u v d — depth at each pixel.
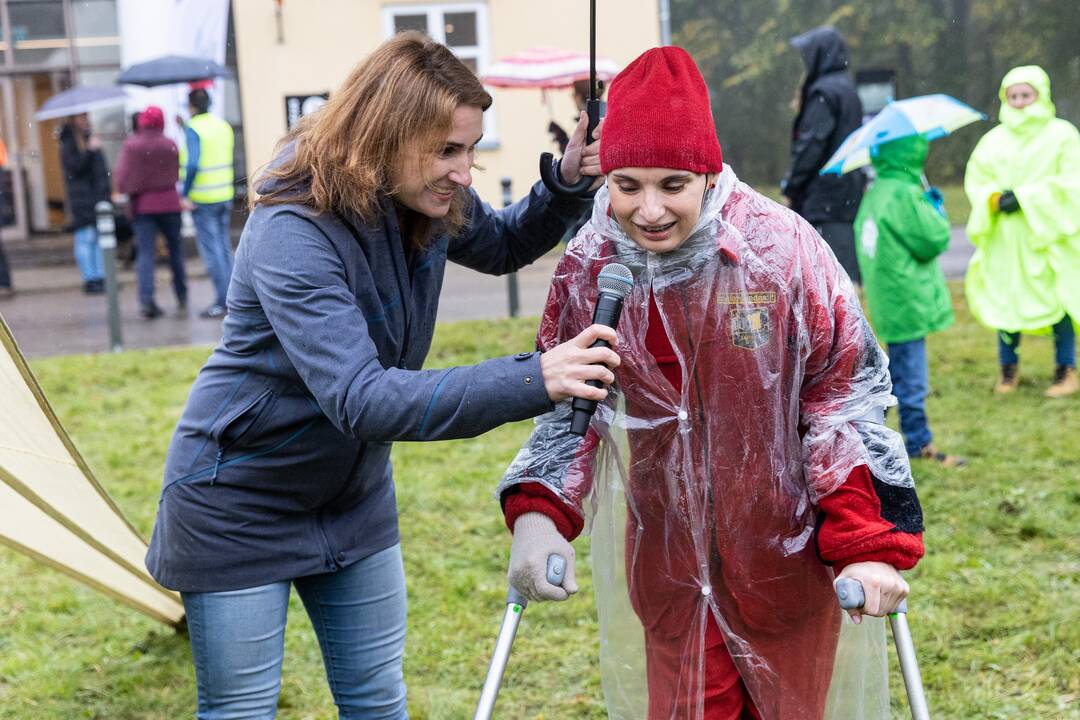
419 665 3.96
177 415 7.28
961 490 5.30
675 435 2.37
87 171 12.76
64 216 18.38
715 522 2.39
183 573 2.47
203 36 15.59
